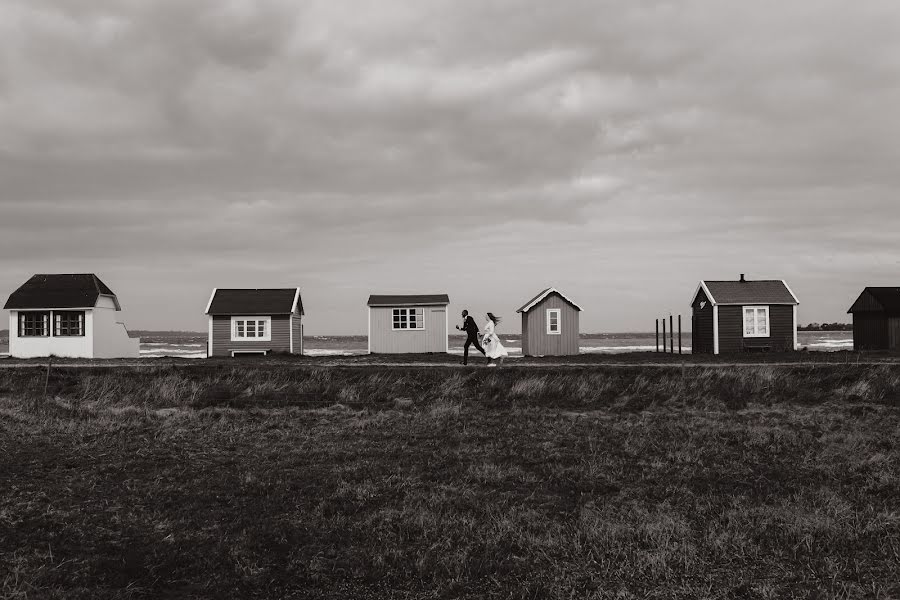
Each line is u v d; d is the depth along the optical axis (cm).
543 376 2391
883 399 2250
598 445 1617
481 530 1062
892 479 1323
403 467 1402
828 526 1060
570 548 1002
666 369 2473
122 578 877
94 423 1770
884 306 4103
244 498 1177
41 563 896
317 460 1447
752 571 933
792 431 1775
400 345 4172
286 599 854
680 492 1262
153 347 8994
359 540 1020
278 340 4256
